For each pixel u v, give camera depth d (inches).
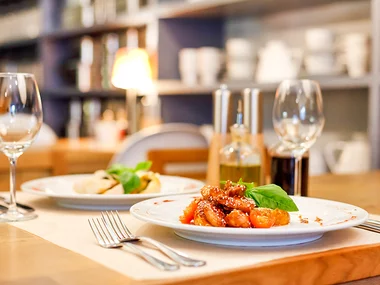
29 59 181.8
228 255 27.3
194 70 117.1
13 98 37.0
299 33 116.8
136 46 136.6
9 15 180.5
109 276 23.5
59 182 47.9
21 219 36.0
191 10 117.3
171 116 130.9
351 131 108.8
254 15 124.6
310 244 29.7
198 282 23.4
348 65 93.0
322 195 50.7
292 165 46.5
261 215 29.7
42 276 23.6
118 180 42.4
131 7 134.3
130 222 35.6
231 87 110.4
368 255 29.0
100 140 128.7
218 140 50.6
